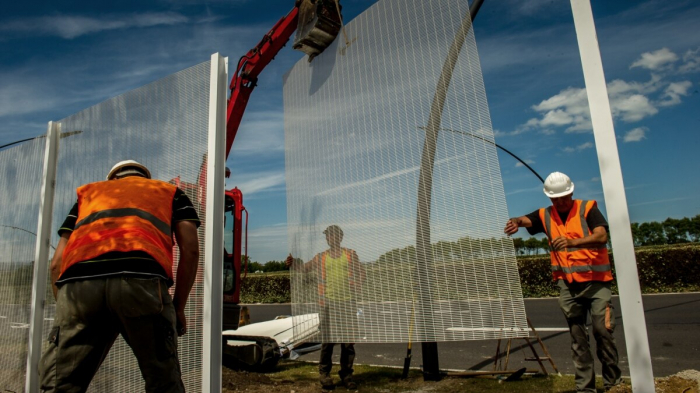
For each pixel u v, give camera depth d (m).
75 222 2.32
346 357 4.32
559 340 6.93
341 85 3.82
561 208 3.64
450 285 2.93
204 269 2.93
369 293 3.37
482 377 4.35
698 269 12.70
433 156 3.09
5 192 4.69
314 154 3.97
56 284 1.99
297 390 4.27
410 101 3.29
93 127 3.98
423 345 4.40
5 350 4.27
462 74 3.00
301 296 3.87
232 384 4.47
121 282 1.87
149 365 1.90
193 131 3.24
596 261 3.44
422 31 3.27
